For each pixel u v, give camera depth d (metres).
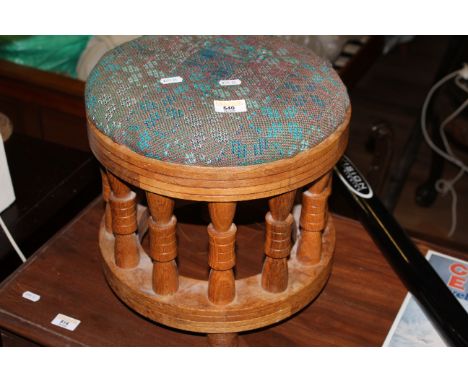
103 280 0.81
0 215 0.88
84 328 0.75
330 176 0.69
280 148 0.57
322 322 0.77
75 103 1.16
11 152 0.99
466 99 1.17
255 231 0.88
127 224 0.67
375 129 1.08
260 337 0.75
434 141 1.34
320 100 0.61
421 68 2.04
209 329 0.67
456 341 0.68
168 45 0.68
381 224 0.80
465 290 0.81
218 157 0.56
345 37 1.35
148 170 0.57
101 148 0.61
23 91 1.19
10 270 0.90
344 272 0.83
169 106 0.58
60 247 0.85
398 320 0.77
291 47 0.69
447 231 1.45
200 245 0.86
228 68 0.64
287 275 0.68
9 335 0.79
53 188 0.93
